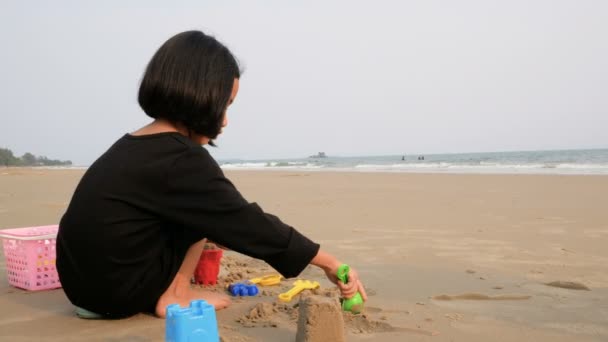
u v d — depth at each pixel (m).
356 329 2.23
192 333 1.53
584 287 3.03
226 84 2.16
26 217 6.37
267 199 9.01
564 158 39.81
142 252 2.13
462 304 2.70
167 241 2.24
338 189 11.38
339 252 4.19
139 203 2.05
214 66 2.12
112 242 2.05
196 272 2.96
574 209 6.96
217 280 3.10
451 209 7.19
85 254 2.08
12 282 3.08
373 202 8.32
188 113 2.10
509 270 3.50
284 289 2.95
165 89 2.06
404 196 9.35
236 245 2.06
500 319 2.42
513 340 2.13
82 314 2.34
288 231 2.10
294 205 7.96
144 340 2.04
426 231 5.28
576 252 4.11
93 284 2.12
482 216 6.39
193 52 2.11
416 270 3.52
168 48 2.12
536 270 3.49
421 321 2.37
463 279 3.25
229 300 2.54
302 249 2.09
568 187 10.73
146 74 2.12
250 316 2.33
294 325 2.25
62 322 2.29
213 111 2.13
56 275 3.00
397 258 3.94
